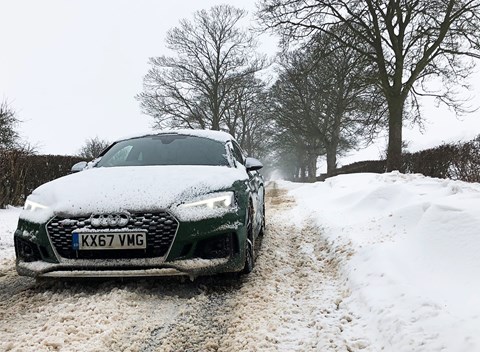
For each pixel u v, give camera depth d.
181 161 4.22
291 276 3.78
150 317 2.82
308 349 2.35
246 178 3.96
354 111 28.56
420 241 3.59
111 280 3.48
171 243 3.04
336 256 4.24
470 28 16.45
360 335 2.49
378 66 18.02
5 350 2.32
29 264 3.19
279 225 6.86
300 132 32.19
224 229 3.19
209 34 35.66
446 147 10.59
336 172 27.62
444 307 2.46
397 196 6.11
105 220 3.03
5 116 18.95
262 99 36.66
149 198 3.11
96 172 3.79
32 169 10.59
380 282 3.07
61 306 2.95
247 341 2.46
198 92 35.56
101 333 2.55
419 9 17.12
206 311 2.94
